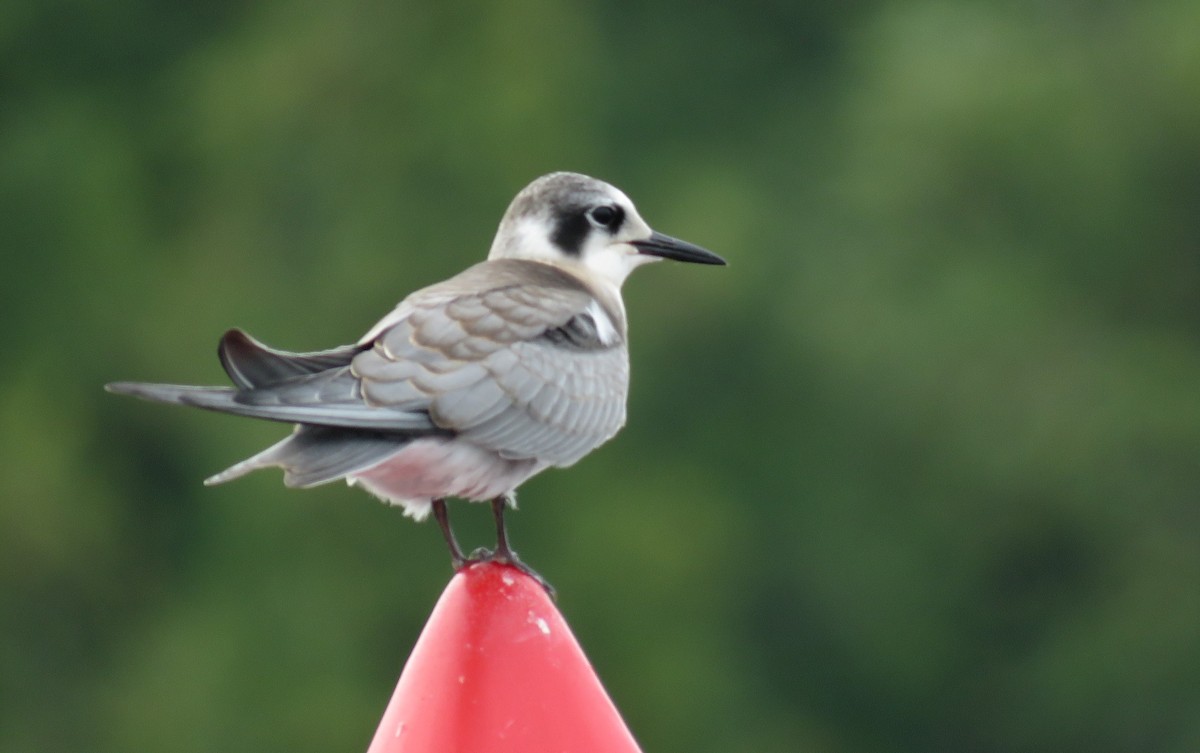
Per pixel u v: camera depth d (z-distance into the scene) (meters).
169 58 29.72
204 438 25.98
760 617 26.39
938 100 27.73
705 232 26.59
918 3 30.44
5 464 26.42
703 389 26.42
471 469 8.70
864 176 27.91
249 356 8.14
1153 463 26.19
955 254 27.19
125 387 7.46
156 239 28.09
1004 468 26.00
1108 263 27.98
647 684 24.50
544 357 9.02
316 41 27.80
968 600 26.41
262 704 24.00
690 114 30.39
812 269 27.14
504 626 8.05
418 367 8.64
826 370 26.39
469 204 26.83
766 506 26.28
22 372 26.95
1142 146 28.23
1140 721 25.83
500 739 7.89
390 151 27.14
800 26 31.66
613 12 31.53
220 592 24.81
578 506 25.05
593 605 24.59
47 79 29.47
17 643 26.22
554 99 27.98
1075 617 26.11
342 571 24.48
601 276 10.24
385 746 7.96
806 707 26.52
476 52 27.91
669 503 25.28
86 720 25.75
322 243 26.78
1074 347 26.53
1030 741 26.31
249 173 27.20
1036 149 27.67
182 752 24.09
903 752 26.69
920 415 26.14
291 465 8.12
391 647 24.42
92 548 26.42
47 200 27.80
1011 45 28.55
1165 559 25.97
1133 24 29.00
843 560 26.25
